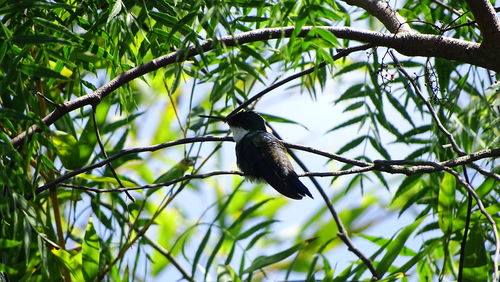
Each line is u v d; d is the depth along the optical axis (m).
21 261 7.83
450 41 7.39
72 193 9.52
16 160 6.48
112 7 7.32
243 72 9.15
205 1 6.66
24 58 7.40
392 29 7.84
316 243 13.90
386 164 7.45
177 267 10.63
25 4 6.73
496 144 8.15
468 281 8.49
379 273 9.09
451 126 9.95
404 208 10.39
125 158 10.54
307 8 6.73
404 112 10.10
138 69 7.41
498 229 8.96
